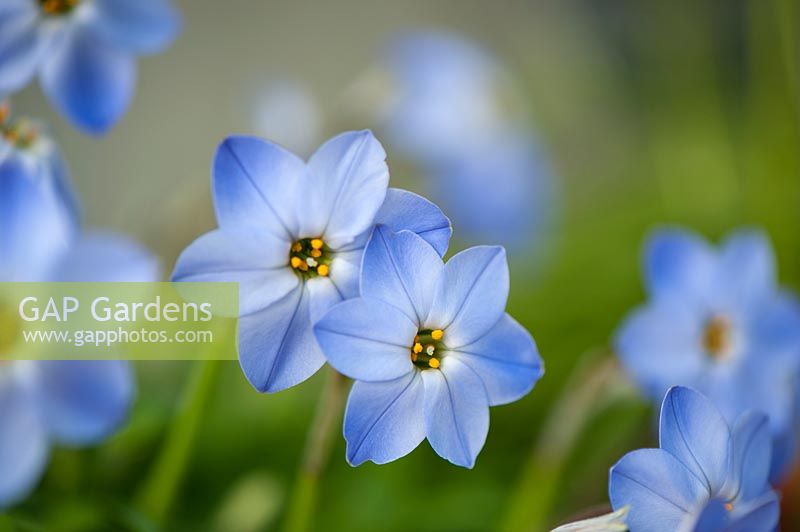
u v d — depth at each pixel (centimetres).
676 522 35
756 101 78
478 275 36
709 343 47
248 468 50
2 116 39
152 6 40
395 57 60
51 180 38
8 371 36
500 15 94
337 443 50
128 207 59
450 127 60
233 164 36
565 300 65
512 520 48
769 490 37
